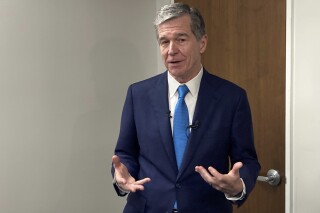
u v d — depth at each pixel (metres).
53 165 1.83
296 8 1.54
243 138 1.23
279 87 1.63
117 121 2.08
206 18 2.01
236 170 1.03
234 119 1.23
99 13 1.97
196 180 1.21
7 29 1.66
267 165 1.71
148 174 1.28
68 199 1.90
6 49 1.66
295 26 1.54
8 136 1.69
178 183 1.21
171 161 1.22
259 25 1.71
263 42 1.70
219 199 1.26
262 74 1.71
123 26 2.08
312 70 1.48
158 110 1.28
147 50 2.20
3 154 1.68
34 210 1.78
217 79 1.31
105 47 2.00
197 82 1.27
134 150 1.40
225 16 1.89
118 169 1.18
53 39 1.80
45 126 1.80
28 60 1.73
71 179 1.90
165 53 1.19
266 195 1.72
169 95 1.30
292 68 1.57
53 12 1.79
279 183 1.65
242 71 1.81
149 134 1.27
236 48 1.84
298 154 1.56
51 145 1.82
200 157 1.20
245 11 1.78
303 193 1.54
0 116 1.66
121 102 2.09
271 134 1.68
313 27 1.47
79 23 1.89
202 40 1.26
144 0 2.17
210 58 2.00
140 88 1.36
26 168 1.75
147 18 2.19
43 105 1.79
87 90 1.94
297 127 1.56
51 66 1.80
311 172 1.51
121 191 1.27
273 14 1.65
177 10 1.16
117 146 1.38
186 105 1.26
